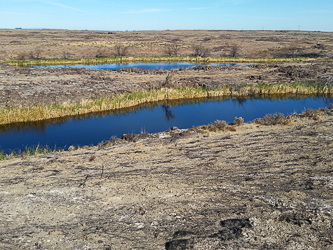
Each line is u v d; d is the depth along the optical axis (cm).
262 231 459
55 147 1232
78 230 467
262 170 743
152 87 2464
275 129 1207
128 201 575
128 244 429
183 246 418
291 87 2547
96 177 716
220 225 478
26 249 413
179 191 620
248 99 2322
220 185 651
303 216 503
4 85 2064
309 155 840
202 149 953
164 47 6656
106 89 2267
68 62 4488
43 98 1933
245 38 9256
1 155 1035
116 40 8762
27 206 557
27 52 5300
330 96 2389
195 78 2839
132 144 1062
